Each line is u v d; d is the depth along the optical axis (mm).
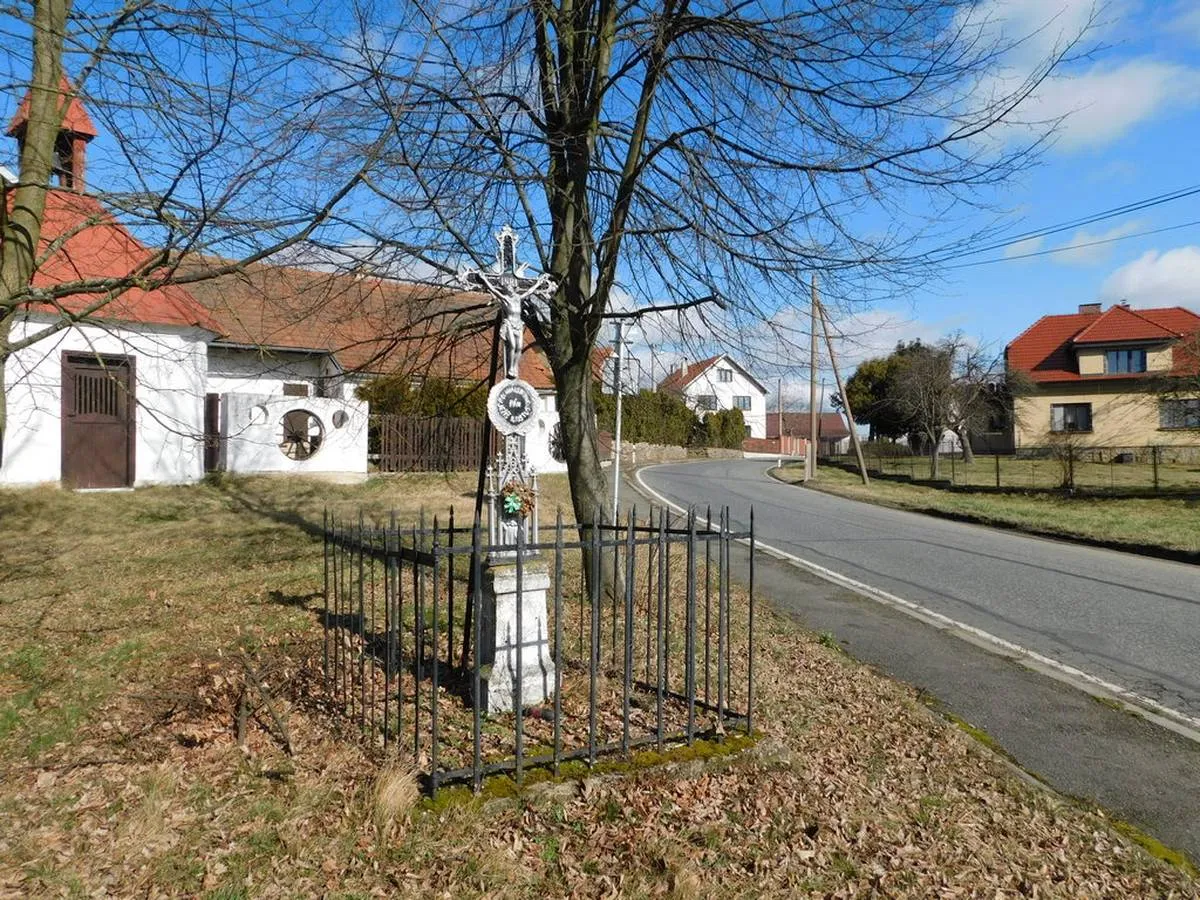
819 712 5762
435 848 3564
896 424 47312
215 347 18469
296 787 4059
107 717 5082
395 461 20203
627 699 4406
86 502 13445
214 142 4980
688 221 6789
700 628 7672
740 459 48750
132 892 3197
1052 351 41688
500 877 3428
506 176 6676
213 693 5195
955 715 6035
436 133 6375
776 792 4387
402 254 6914
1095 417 38906
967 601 9750
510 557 5055
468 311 8188
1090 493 21734
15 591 8336
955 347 34750
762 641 7551
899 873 3773
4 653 6344
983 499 22516
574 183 7426
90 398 14984
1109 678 6918
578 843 3750
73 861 3404
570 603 8078
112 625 7098
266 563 9758
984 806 4527
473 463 21719
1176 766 5207
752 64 7012
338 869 3406
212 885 3254
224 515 13594
